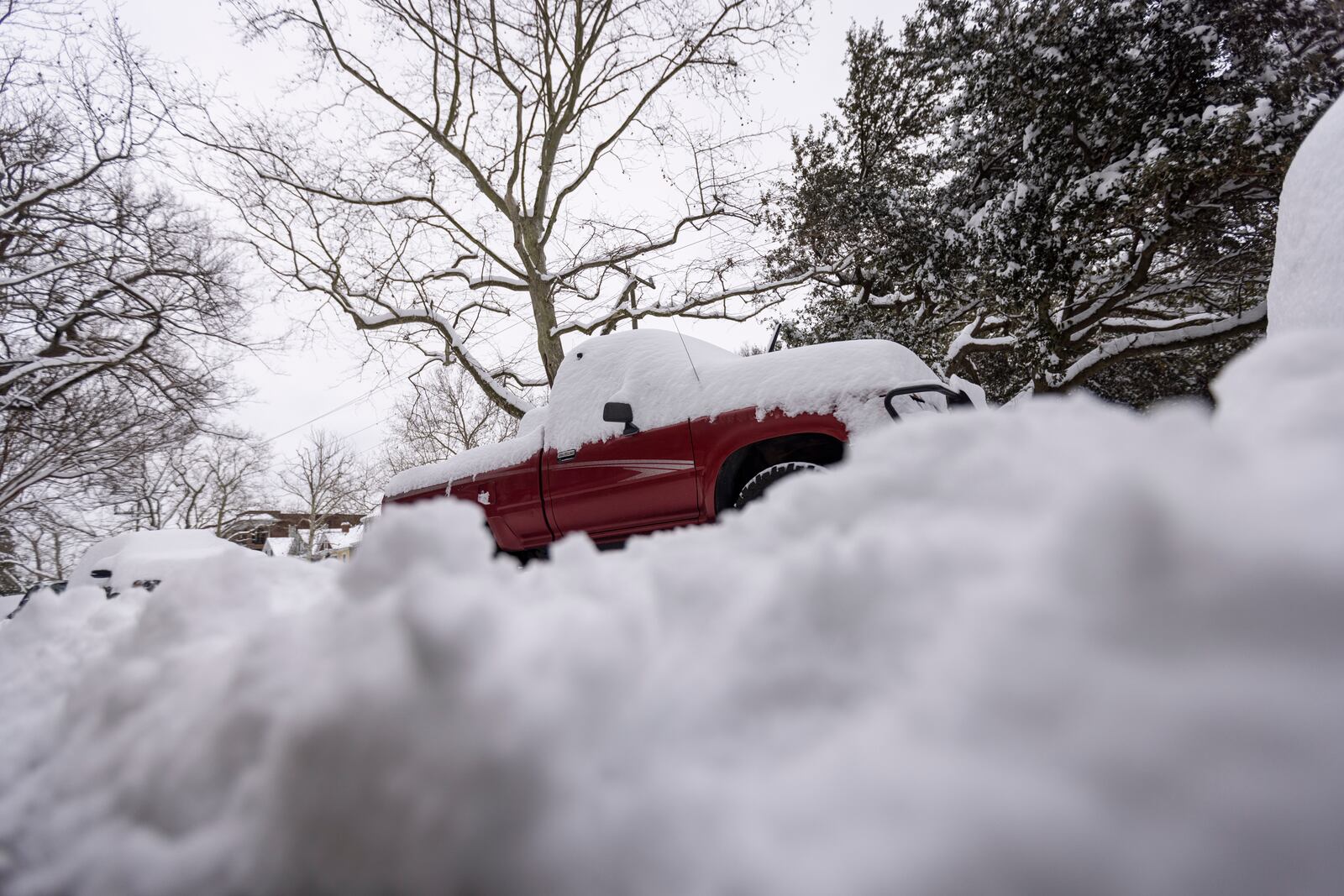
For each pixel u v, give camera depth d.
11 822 0.74
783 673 0.55
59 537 17.09
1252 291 9.80
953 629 0.50
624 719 0.53
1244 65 7.53
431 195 13.05
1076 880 0.34
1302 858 0.33
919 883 0.36
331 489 34.28
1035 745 0.41
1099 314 9.62
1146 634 0.43
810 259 12.16
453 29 12.07
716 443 3.31
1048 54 8.02
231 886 0.55
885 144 11.88
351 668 0.61
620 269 13.15
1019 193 8.55
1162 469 0.53
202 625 1.03
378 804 0.51
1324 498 0.45
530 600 0.74
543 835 0.46
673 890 0.41
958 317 11.27
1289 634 0.40
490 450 4.52
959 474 0.69
